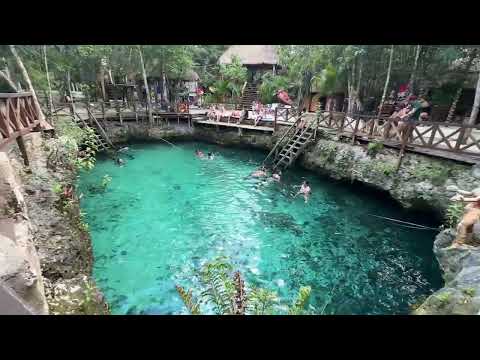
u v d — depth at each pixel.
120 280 8.27
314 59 18.50
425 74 16.77
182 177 16.16
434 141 12.33
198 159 19.27
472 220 6.91
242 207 12.97
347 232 11.05
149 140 22.12
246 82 28.39
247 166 18.12
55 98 23.41
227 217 12.12
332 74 18.56
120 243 10.03
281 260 9.49
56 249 6.36
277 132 19.05
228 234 10.90
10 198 4.58
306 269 9.09
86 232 8.65
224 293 5.62
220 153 20.77
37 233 6.50
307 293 5.22
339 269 9.09
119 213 12.02
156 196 13.76
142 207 12.65
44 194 7.95
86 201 12.77
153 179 15.69
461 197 7.06
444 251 7.74
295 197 13.88
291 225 11.54
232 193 14.34
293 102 24.88
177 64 23.86
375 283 8.52
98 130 18.97
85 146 17.55
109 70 24.48
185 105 24.42
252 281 8.48
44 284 5.16
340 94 21.12
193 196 13.94
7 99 6.92
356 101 17.72
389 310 7.51
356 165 13.25
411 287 8.35
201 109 27.06
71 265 6.27
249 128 20.22
